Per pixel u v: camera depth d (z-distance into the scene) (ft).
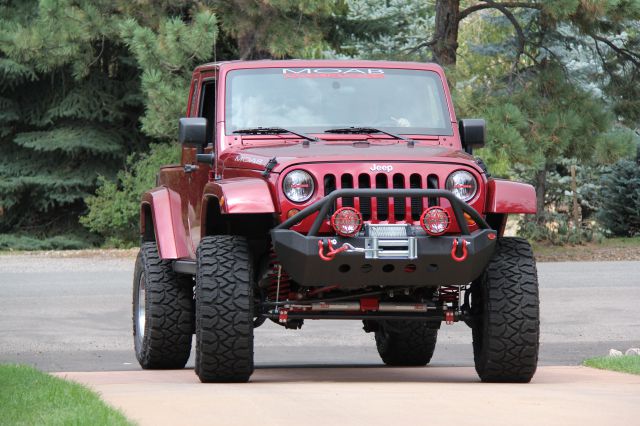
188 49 189.78
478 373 61.52
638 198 239.50
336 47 238.27
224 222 64.69
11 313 116.98
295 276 57.21
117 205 234.99
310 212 56.49
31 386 50.60
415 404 46.62
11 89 248.93
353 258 56.03
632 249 207.41
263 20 206.08
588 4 177.17
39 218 258.98
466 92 181.68
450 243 56.54
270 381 61.41
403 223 57.16
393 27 240.53
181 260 69.26
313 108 67.62
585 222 252.83
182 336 71.92
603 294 133.28
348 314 61.36
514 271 59.67
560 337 96.78
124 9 210.59
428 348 76.48
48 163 251.39
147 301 72.08
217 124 66.69
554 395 50.11
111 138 247.50
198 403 46.93
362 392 51.39
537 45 197.77
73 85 246.88
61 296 134.72
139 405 46.37
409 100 68.49
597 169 248.32
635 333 99.09
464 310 63.31
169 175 74.84
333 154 58.59
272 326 109.50
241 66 68.59
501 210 58.44
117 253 213.87
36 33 212.64
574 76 211.00
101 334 99.96
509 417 42.86
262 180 58.34
